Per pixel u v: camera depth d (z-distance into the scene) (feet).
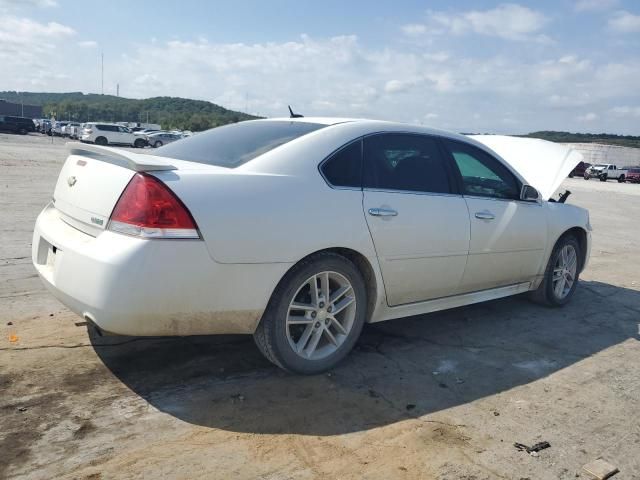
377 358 12.94
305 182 11.05
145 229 9.24
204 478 8.09
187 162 11.20
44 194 37.42
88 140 143.33
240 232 9.97
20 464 8.11
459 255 13.87
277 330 10.90
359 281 11.96
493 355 13.70
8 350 11.85
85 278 9.44
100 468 8.16
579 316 17.60
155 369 11.48
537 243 16.48
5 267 18.42
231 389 10.87
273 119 13.78
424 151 13.61
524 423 10.38
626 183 160.76
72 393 10.27
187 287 9.57
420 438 9.58
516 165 19.62
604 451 9.60
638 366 13.65
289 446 9.07
